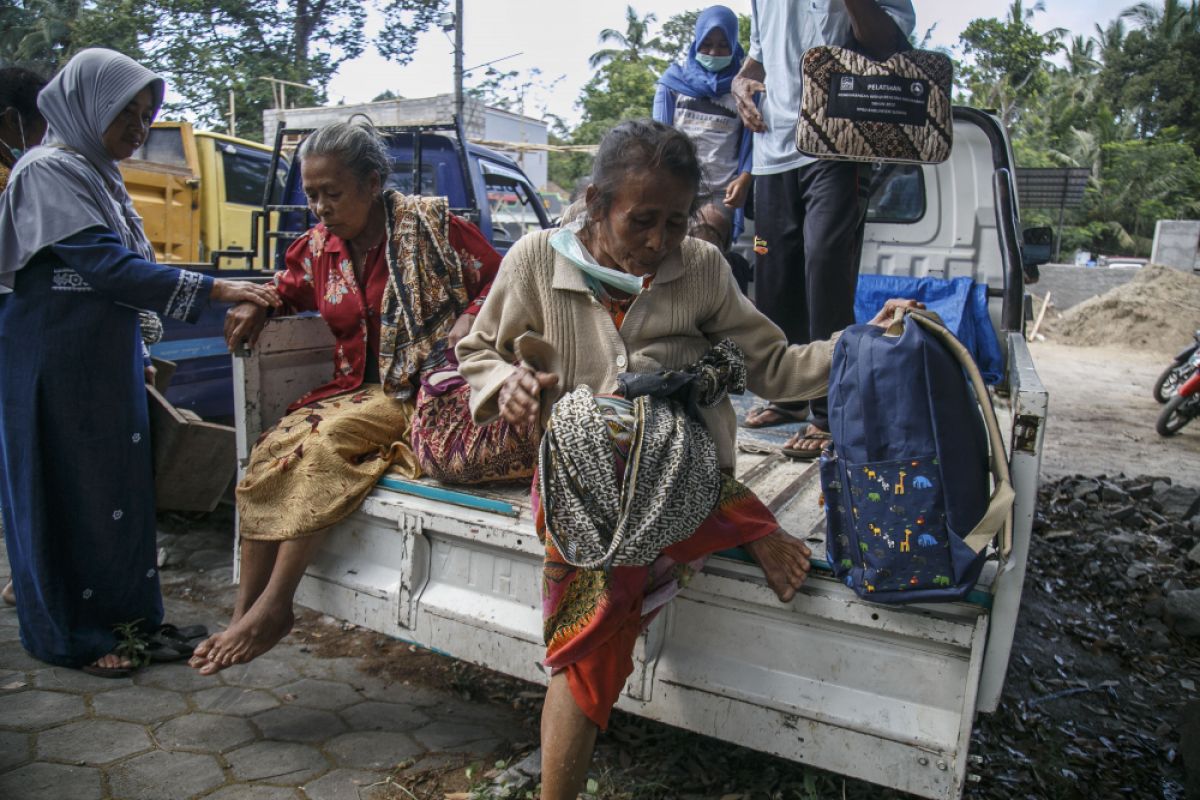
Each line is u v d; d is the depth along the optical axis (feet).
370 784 7.82
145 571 9.93
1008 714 10.12
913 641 6.51
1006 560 6.11
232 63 74.02
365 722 8.91
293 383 9.86
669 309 6.81
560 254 6.70
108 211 9.22
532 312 6.89
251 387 9.31
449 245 8.95
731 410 7.13
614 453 6.14
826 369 6.88
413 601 8.34
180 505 11.70
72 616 9.46
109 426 9.30
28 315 8.86
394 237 8.82
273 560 8.77
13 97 11.14
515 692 9.75
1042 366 41.11
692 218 7.34
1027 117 136.98
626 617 6.39
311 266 9.39
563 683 6.38
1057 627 12.64
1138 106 155.74
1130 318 48.60
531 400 6.53
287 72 74.18
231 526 14.64
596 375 6.82
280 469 8.46
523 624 7.81
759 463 9.78
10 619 10.70
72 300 8.95
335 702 9.29
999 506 5.92
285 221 22.03
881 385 5.98
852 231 10.63
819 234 10.65
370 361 9.48
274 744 8.39
